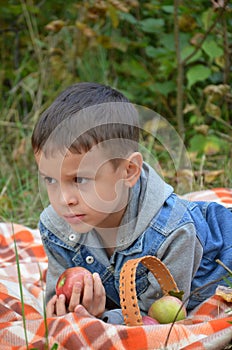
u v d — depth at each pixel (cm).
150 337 205
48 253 252
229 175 394
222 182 393
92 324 208
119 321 231
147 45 506
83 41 479
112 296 251
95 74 498
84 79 495
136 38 525
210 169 417
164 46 486
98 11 453
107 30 508
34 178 414
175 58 462
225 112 464
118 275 243
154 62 510
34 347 203
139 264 238
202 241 250
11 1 531
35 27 502
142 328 208
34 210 387
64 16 527
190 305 250
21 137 462
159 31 470
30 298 262
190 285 244
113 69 507
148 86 478
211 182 394
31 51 535
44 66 488
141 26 514
